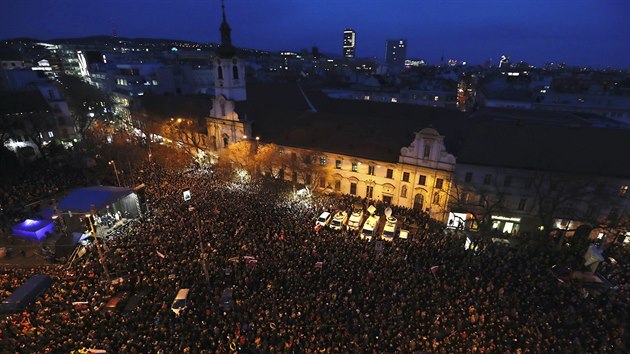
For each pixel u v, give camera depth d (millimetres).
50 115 71688
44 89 72000
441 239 40094
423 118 61125
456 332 26422
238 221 40688
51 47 199375
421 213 49625
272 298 29156
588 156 43344
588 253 35719
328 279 31312
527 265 35031
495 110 65188
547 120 59125
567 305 29484
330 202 50969
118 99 102250
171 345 24844
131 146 68812
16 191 49656
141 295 31000
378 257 34719
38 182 52938
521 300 29969
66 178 55625
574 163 43156
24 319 27203
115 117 90750
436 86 103688
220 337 25719
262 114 66000
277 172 58969
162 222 41438
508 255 36719
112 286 31062
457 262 34969
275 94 74750
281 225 40688
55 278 32531
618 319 28094
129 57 158500
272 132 62000
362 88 109250
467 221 46906
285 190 53500
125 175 57406
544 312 28734
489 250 37906
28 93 70188
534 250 38594
